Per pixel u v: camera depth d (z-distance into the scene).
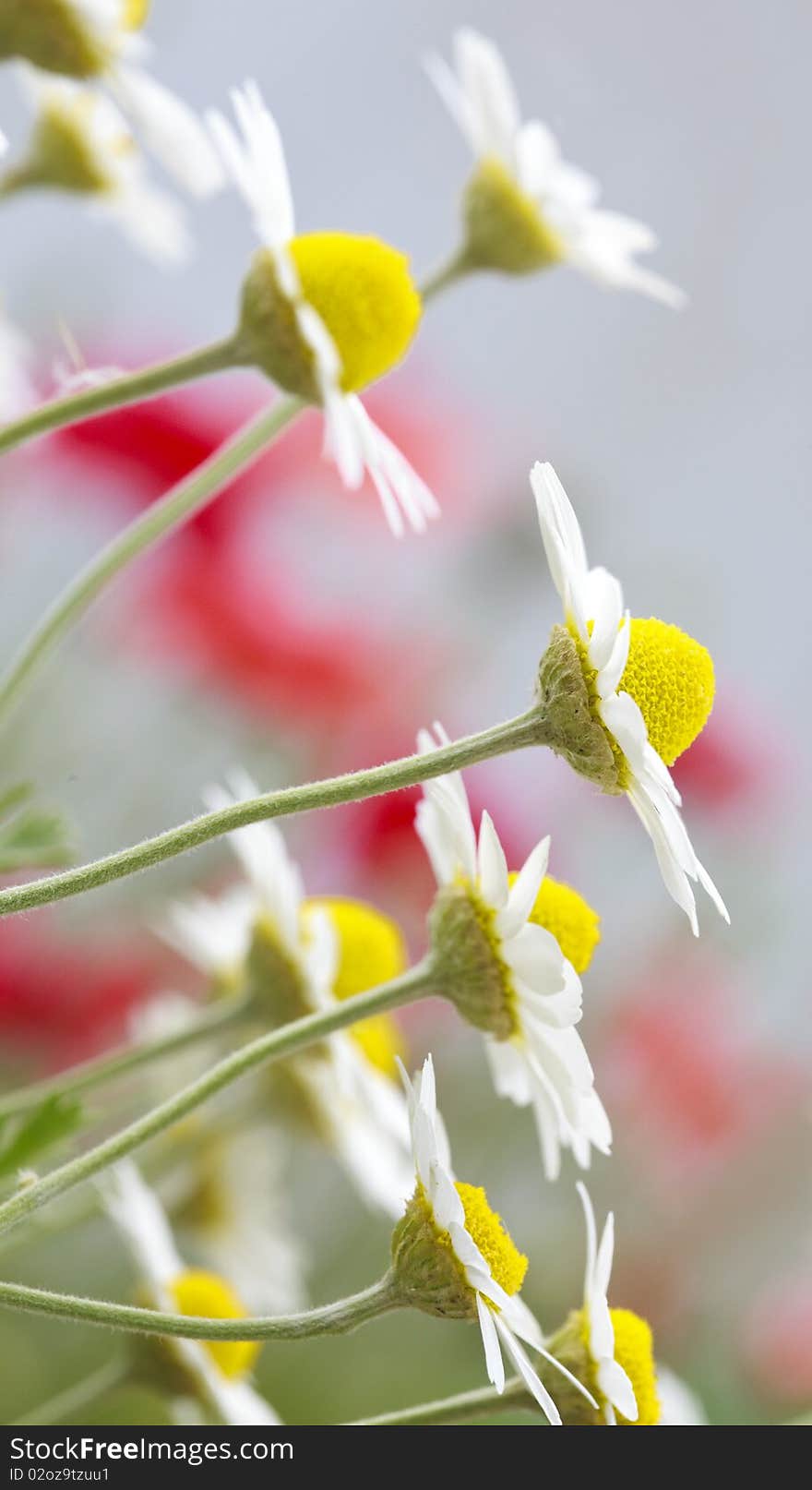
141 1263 0.32
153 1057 0.32
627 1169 0.52
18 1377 0.39
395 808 0.47
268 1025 0.33
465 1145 0.48
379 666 0.47
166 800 0.46
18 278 0.49
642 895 0.54
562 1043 0.29
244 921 0.36
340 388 0.31
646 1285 0.51
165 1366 0.32
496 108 0.34
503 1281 0.29
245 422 0.46
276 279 0.30
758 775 0.54
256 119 0.30
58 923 0.43
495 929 0.30
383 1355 0.44
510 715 0.53
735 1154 0.52
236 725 0.46
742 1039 0.54
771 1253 0.52
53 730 0.45
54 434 0.45
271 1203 0.37
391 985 0.30
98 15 0.32
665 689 0.30
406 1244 0.28
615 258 0.35
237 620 0.45
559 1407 0.30
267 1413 0.33
